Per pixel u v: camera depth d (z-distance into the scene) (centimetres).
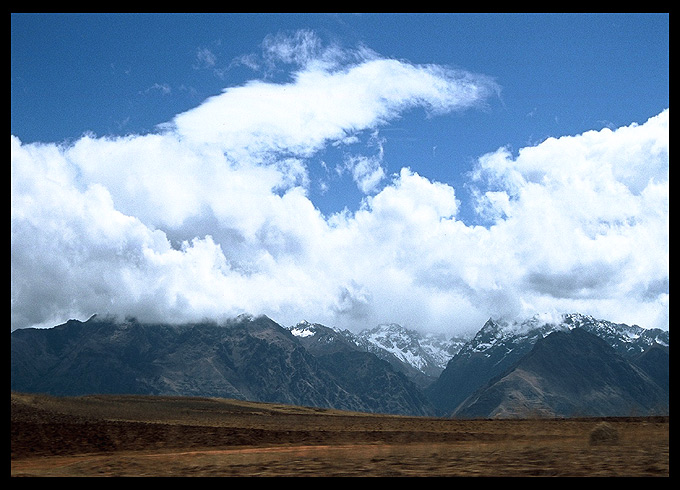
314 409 18150
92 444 5006
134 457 3500
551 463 2212
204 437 5766
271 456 3086
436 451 2917
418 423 9338
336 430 7450
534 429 6162
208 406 15788
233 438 5719
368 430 7588
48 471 2723
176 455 3650
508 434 5609
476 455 2647
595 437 3303
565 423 6819
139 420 8794
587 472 1944
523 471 2023
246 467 2458
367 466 2333
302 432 6500
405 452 2972
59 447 4766
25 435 5116
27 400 8581
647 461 2147
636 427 4725
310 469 2308
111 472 2478
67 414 7669
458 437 5450
